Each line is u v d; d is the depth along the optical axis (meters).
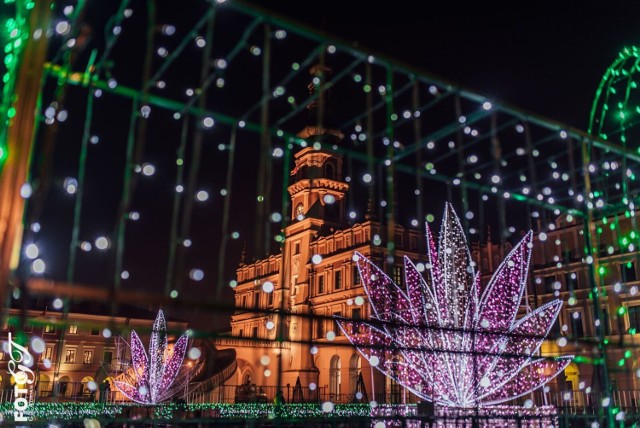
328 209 49.19
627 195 10.34
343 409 25.62
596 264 9.62
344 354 39.97
